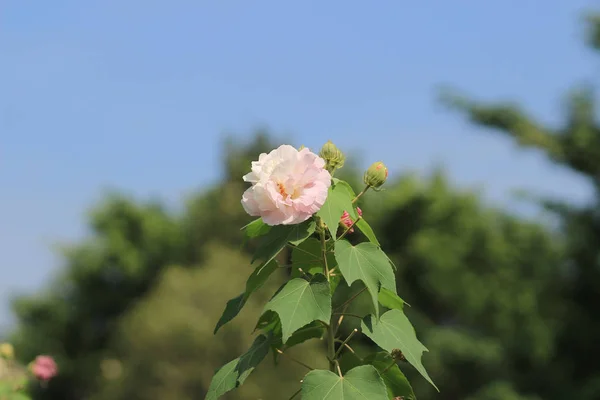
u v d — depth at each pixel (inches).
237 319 823.7
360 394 91.7
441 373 820.0
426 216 959.6
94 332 1147.3
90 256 1146.7
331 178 100.7
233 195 1103.0
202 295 852.6
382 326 99.0
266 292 832.9
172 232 1138.7
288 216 95.3
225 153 1146.7
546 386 843.4
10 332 1122.7
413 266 932.0
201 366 823.1
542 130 821.2
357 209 104.0
